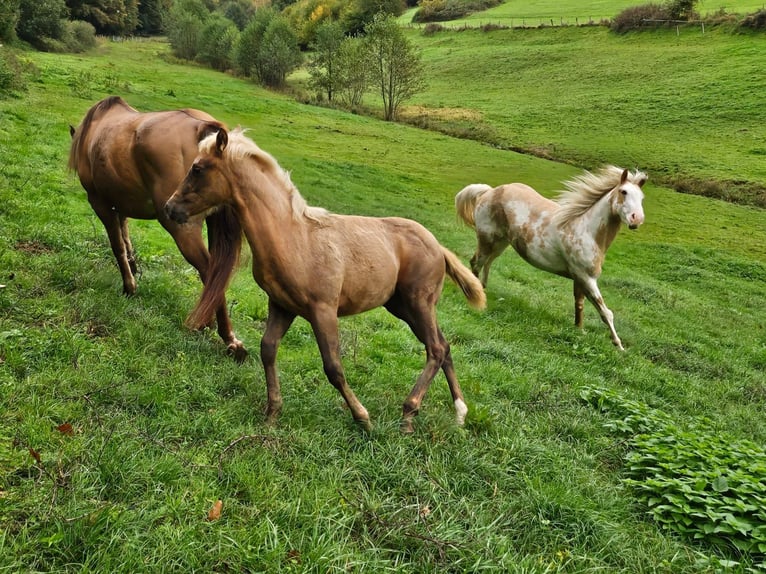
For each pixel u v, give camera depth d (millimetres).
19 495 3303
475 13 78875
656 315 12602
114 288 6707
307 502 3738
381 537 3592
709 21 53188
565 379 7480
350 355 6676
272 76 51219
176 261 8688
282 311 4883
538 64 54062
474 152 31609
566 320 10477
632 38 55875
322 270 4605
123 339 5539
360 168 24203
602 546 3961
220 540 3268
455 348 7828
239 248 5051
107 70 38531
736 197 27000
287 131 30266
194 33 62344
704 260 18844
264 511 3611
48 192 10164
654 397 7668
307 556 3248
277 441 4359
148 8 84938
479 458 4711
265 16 55094
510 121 40281
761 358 10844
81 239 8164
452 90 50281
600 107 41469
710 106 38750
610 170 9523
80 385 4551
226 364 5613
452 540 3607
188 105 30797
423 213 18734
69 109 19344
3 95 19094
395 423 4992
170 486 3646
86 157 6664
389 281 5094
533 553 3795
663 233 21906
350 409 4898
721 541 4207
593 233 9516
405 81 43156
